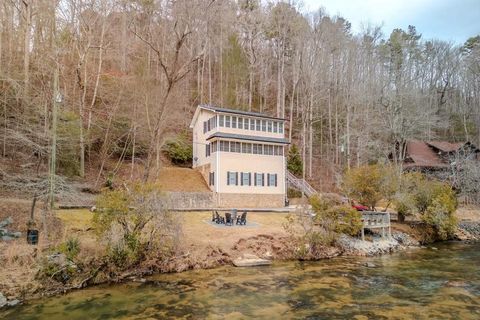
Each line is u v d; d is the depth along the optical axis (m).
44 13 24.86
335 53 47.66
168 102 31.70
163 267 14.41
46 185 15.62
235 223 21.17
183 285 12.74
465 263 17.23
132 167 28.81
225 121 31.94
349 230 19.97
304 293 12.12
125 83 31.70
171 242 15.12
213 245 16.52
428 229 25.00
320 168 44.31
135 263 14.02
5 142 19.16
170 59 31.39
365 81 49.72
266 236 18.48
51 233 14.43
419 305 10.98
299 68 43.72
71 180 23.73
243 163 31.78
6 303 10.17
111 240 13.38
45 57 22.89
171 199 15.54
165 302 10.93
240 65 50.31
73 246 12.75
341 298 11.62
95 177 27.06
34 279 11.38
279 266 15.98
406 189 26.20
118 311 10.07
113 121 30.06
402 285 13.23
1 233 13.69
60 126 22.00
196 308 10.46
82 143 25.27
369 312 10.32
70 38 28.00
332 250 18.59
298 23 43.69
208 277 13.86
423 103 52.03
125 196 14.17
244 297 11.57
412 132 46.06
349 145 42.38
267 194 32.47
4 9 26.06
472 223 28.62
